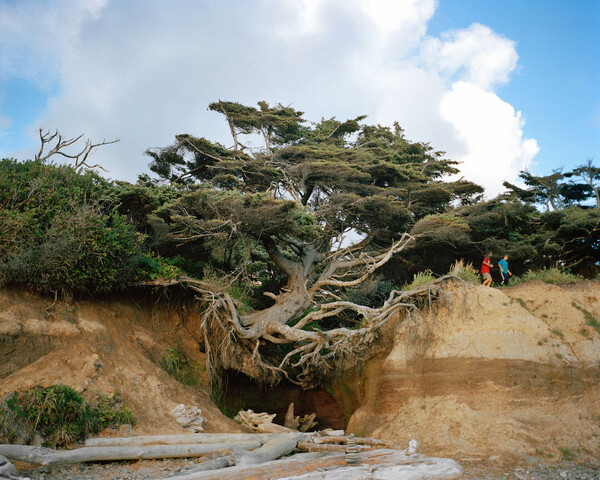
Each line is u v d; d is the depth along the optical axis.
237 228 21.36
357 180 26.61
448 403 17.39
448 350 18.28
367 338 20.30
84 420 14.90
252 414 19.81
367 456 9.17
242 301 24.69
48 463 12.45
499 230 28.83
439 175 32.66
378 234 26.95
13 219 17.36
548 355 17.31
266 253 28.06
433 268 30.28
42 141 22.88
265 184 27.39
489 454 15.25
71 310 18.48
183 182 29.11
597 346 17.61
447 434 16.39
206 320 21.69
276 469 8.77
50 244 17.31
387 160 29.58
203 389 20.86
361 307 20.39
